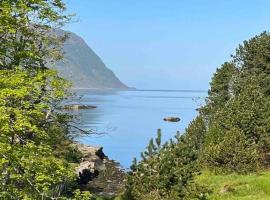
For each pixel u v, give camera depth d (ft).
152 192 87.56
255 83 177.99
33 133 72.64
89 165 182.09
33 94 69.36
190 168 90.17
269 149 142.51
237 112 147.23
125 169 204.13
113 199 119.65
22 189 63.98
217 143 145.18
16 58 76.18
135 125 422.00
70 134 97.71
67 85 72.43
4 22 73.00
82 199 67.92
